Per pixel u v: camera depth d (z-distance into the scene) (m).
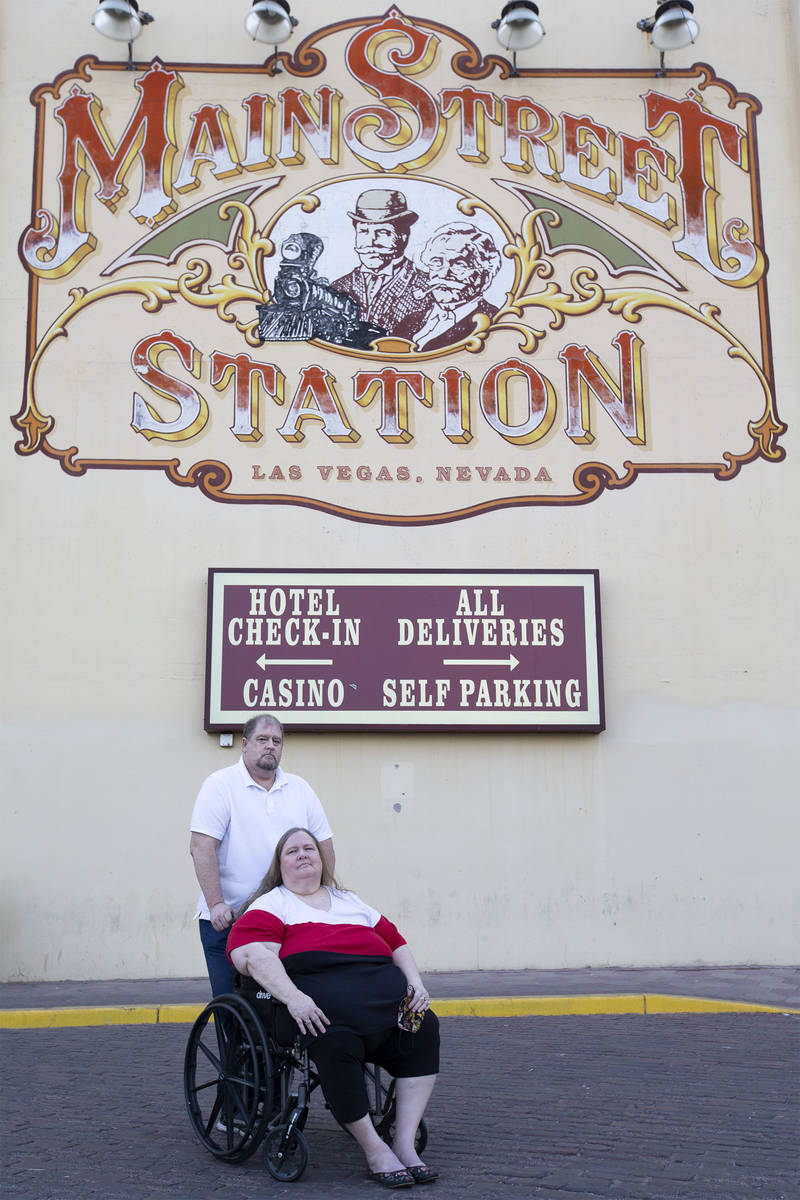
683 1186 4.60
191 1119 5.30
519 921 11.04
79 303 12.03
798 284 12.42
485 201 12.51
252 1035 5.09
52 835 10.98
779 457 11.98
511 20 12.35
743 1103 6.00
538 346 12.16
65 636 11.32
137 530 11.56
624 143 12.71
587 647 11.36
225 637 11.24
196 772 11.13
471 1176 4.82
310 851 5.34
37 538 11.50
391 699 11.21
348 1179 4.85
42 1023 9.09
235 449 11.79
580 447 11.95
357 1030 4.85
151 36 12.72
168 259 12.19
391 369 12.05
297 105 12.64
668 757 11.34
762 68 12.95
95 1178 4.82
